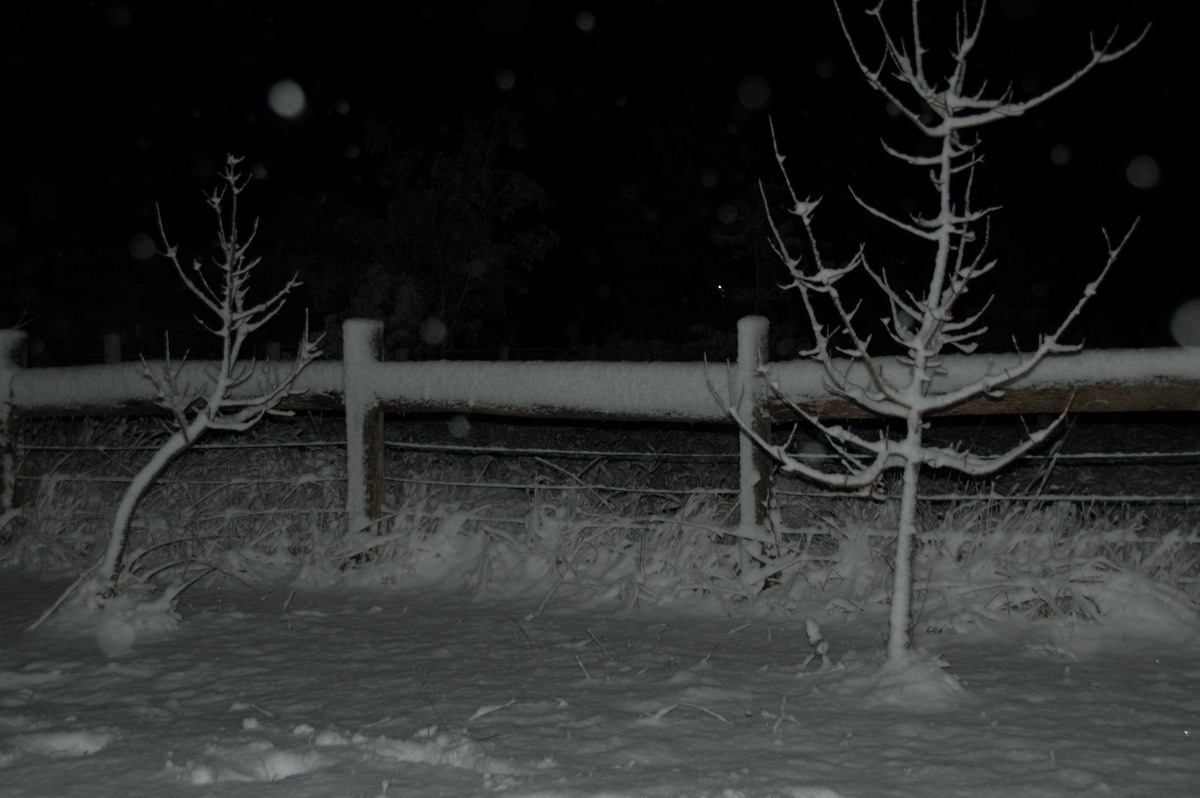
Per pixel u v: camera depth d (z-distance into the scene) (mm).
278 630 4883
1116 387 4625
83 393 6574
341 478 6461
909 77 3906
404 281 20391
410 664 4273
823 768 3041
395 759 3152
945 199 3846
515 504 6504
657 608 5176
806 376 5145
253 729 3453
